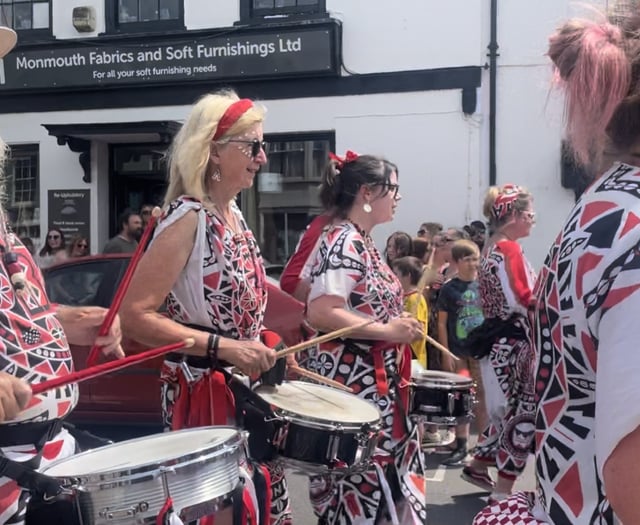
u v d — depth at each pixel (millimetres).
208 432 1936
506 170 7930
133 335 2133
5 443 1594
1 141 1852
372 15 8211
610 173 1140
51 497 1548
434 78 8062
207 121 2225
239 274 2219
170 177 2326
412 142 8172
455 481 4684
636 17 1127
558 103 1229
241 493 1774
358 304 2688
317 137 8508
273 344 2488
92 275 5238
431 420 3520
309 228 3129
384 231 8266
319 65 8273
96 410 4969
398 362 2766
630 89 1092
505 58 7883
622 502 989
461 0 7941
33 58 9094
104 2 8945
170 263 2129
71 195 9172
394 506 2594
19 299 1632
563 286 1121
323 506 2760
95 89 9039
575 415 1132
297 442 2227
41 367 1635
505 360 3816
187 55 8664
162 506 1570
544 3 7738
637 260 1009
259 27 8398
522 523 1235
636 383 969
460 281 5367
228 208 2357
